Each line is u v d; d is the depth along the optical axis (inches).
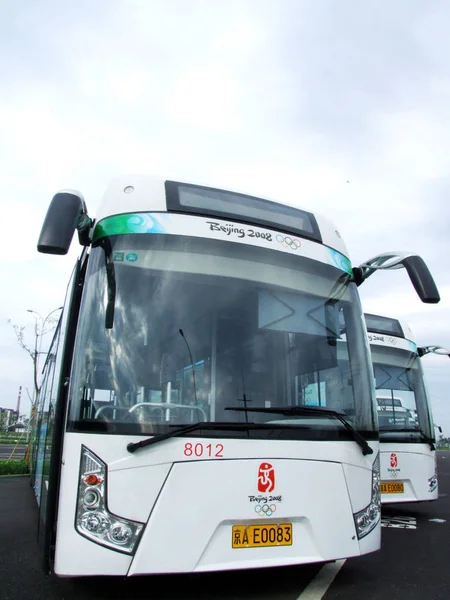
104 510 143.6
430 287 189.2
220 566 146.3
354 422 180.2
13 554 235.9
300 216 205.8
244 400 163.6
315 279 194.2
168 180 189.3
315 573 201.2
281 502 155.9
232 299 175.9
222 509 149.6
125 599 168.7
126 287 166.6
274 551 152.8
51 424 191.6
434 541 273.1
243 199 195.5
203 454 151.6
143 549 142.3
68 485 145.8
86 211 175.6
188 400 158.1
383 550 248.7
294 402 172.4
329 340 187.9
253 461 155.6
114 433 148.3
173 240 176.7
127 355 158.4
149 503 145.4
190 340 165.8
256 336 174.4
